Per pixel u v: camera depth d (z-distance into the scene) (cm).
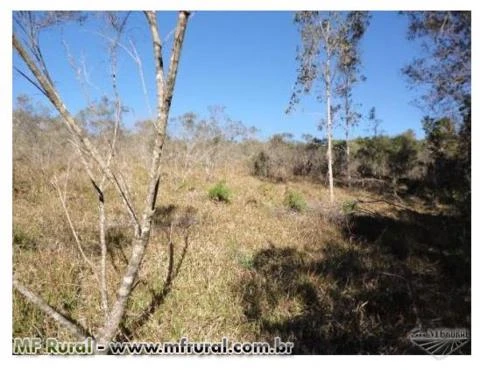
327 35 1246
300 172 1781
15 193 834
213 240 605
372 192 1352
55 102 230
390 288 435
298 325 361
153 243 553
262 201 1048
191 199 971
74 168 992
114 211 759
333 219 802
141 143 1162
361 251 593
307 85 1265
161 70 230
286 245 610
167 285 416
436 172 634
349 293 427
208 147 1608
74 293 379
